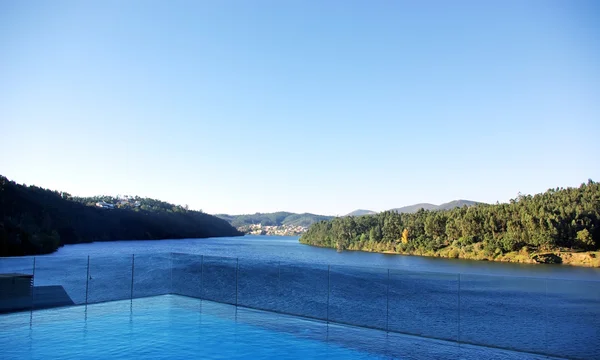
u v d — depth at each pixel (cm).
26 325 1562
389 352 1273
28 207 9150
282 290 2300
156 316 1761
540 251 7488
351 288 2162
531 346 1342
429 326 1588
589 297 1295
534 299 1391
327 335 1477
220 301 2069
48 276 2741
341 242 12181
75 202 12988
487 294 1502
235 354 1242
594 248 7206
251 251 9869
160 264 3388
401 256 9325
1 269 2608
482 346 1340
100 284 2584
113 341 1358
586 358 1188
